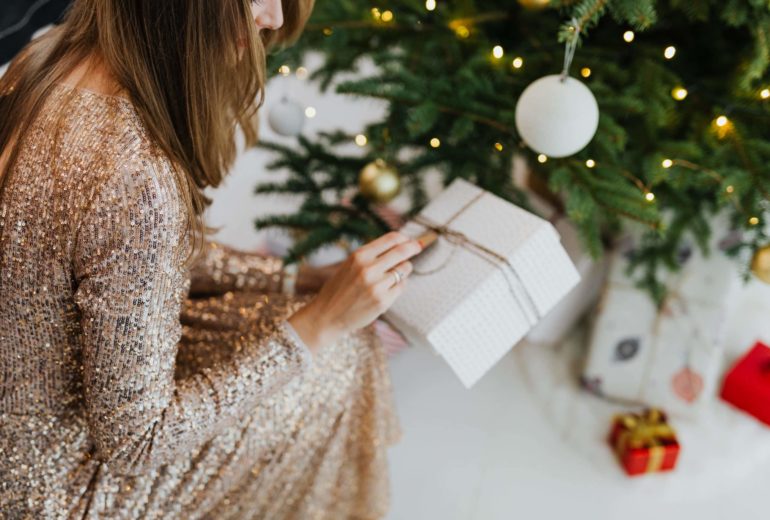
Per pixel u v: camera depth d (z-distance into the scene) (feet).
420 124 3.50
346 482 3.86
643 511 4.23
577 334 5.27
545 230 3.15
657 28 4.08
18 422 2.73
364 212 4.17
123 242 2.28
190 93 2.54
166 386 2.58
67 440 2.80
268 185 4.32
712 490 4.33
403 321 3.10
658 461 4.32
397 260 2.93
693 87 3.90
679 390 4.64
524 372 5.04
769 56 3.38
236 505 3.34
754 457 4.51
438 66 4.00
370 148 4.31
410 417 4.76
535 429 4.68
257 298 3.55
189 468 3.06
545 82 3.01
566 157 3.64
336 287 2.94
